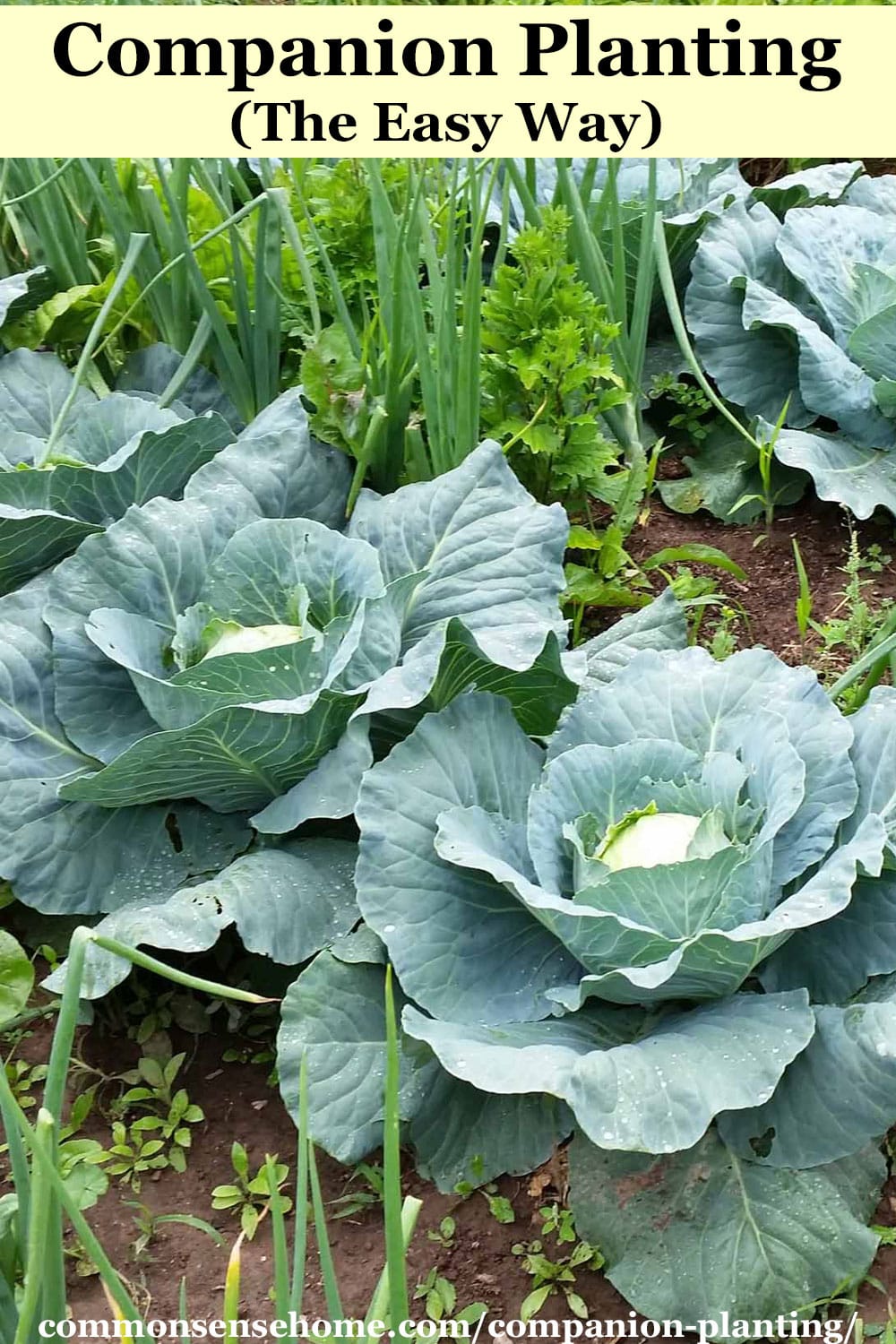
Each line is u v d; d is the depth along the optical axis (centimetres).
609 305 291
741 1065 210
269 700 232
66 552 261
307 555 245
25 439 273
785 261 303
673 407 315
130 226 301
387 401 270
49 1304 191
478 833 224
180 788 237
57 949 245
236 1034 241
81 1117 231
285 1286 189
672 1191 216
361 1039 223
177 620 242
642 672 236
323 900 232
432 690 243
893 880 222
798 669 232
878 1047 212
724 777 223
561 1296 218
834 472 286
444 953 222
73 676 242
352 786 231
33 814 238
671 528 300
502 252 291
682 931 214
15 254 316
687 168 326
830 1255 212
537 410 281
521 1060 211
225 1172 229
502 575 249
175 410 286
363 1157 221
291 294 301
